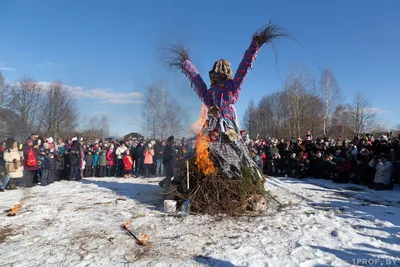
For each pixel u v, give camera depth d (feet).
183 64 21.15
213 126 20.52
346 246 14.06
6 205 23.17
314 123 96.27
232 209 19.35
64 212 20.61
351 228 16.72
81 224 17.67
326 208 21.48
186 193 20.57
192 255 13.05
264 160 44.37
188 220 18.13
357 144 38.55
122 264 12.25
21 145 34.19
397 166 33.99
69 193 28.73
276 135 123.75
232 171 20.49
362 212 20.35
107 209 21.48
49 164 35.35
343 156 38.09
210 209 19.54
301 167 39.65
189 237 15.16
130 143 53.21
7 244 14.62
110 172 45.96
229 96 19.88
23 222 18.25
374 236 15.52
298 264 12.11
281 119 124.47
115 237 15.30
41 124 79.41
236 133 20.83
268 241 14.62
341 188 31.45
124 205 22.82
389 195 27.32
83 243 14.57
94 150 45.42
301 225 17.17
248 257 12.78
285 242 14.49
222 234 15.66
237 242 14.49
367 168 33.68
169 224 17.40
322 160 39.34
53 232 16.30
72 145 41.29
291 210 20.76
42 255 13.25
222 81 20.20
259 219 18.35
